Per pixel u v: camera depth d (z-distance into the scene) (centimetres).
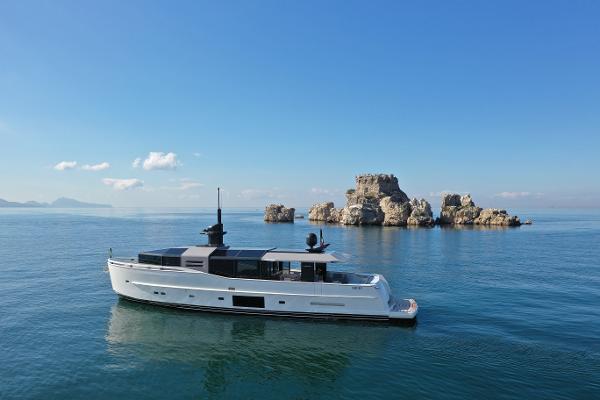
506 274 4731
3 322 2791
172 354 2286
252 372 2073
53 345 2391
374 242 8606
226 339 2508
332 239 9344
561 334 2598
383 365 2150
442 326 2759
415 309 2823
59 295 3534
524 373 2031
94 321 2816
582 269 5116
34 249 7050
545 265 5431
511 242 8650
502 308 3225
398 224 14625
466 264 5478
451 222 15462
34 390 1844
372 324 2762
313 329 2670
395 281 4300
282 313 2836
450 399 1788
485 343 2442
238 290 2870
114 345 2400
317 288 2778
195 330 2647
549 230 12812
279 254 2981
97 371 2055
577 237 10075
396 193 16912
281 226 15225
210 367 2127
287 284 2802
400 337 2547
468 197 16088
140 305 3141
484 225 14912
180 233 11325
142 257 3159
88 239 9194
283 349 2366
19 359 2183
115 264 3189
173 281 2992
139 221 19462
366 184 16912
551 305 3322
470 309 3191
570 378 1970
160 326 2714
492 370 2073
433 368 2102
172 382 1953
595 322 2856
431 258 6084
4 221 18325
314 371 2084
